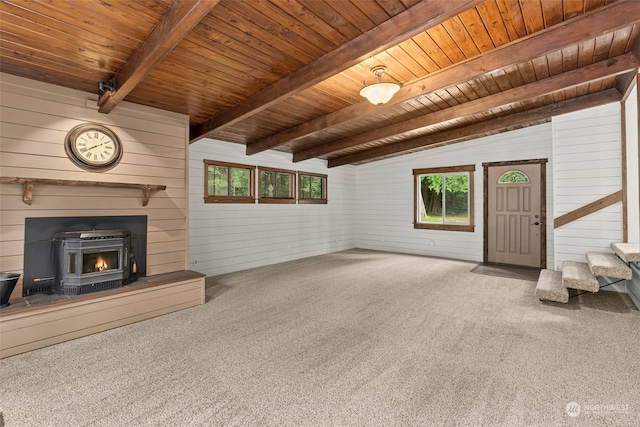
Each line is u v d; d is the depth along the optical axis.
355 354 2.52
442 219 7.21
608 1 2.39
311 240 7.31
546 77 3.73
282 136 5.09
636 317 3.29
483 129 5.46
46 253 3.01
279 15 2.26
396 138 6.23
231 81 3.24
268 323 3.18
